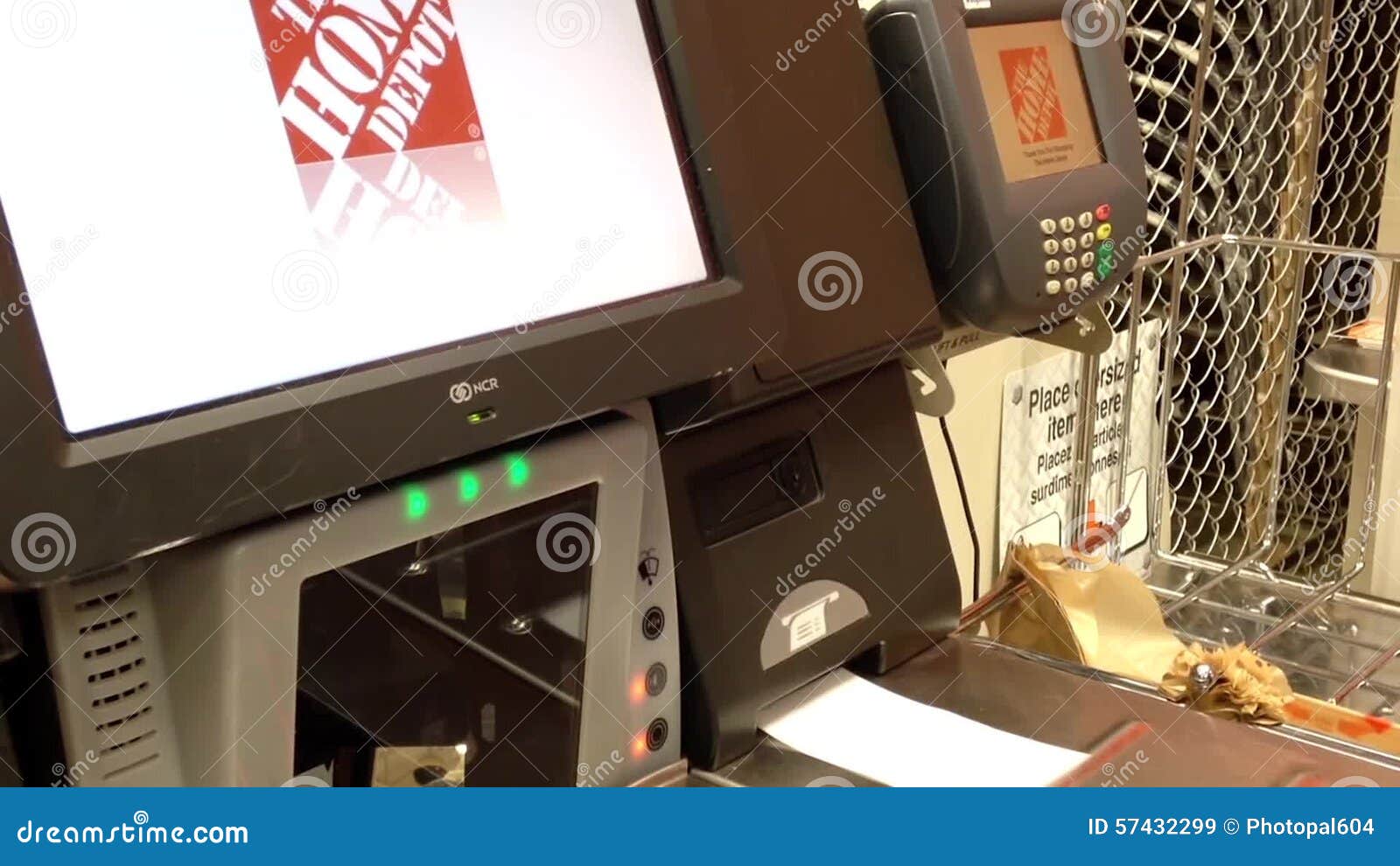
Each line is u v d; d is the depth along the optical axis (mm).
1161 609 1208
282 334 535
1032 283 870
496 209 615
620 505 687
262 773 562
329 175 557
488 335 596
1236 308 1538
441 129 598
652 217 679
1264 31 1488
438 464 598
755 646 789
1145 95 1426
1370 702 1085
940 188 862
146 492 479
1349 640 1188
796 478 833
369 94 572
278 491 517
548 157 639
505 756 697
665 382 656
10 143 464
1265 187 1529
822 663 840
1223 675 840
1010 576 1059
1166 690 857
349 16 568
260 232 532
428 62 595
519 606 683
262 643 544
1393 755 791
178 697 554
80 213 481
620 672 712
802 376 776
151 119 504
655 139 688
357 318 559
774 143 769
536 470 637
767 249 726
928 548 910
